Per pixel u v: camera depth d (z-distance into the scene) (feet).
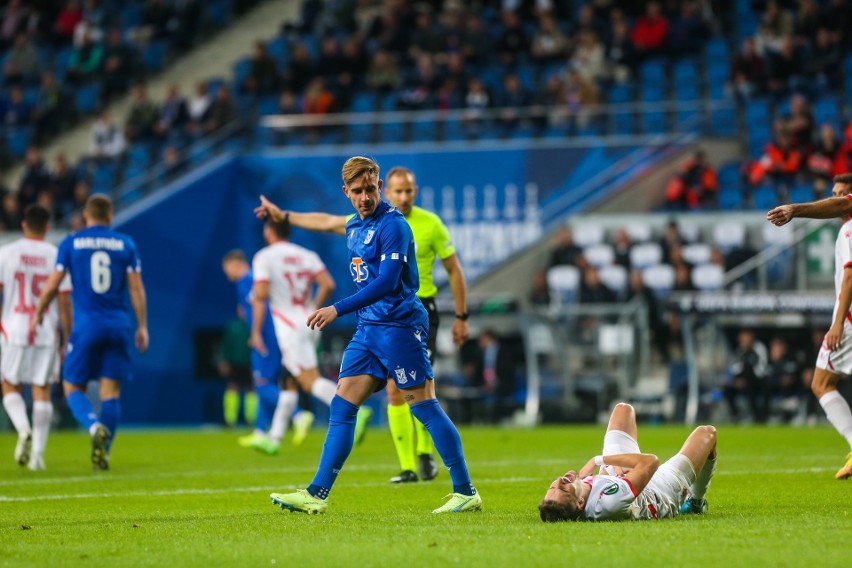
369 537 69.97
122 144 317.63
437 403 83.46
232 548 66.39
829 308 232.73
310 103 308.19
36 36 375.04
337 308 78.95
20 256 139.33
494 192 286.46
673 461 76.64
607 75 311.06
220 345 289.12
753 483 105.60
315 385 156.25
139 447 185.78
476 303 246.88
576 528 70.38
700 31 316.19
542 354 247.09
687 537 66.54
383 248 80.48
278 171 295.07
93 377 135.33
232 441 203.82
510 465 135.23
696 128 288.71
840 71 300.61
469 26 325.42
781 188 270.67
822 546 63.36
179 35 362.94
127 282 136.56
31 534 75.41
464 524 75.92
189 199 285.43
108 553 65.67
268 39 368.07
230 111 306.76
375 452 166.91
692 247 263.08
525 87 311.06
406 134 295.69
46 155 340.59
